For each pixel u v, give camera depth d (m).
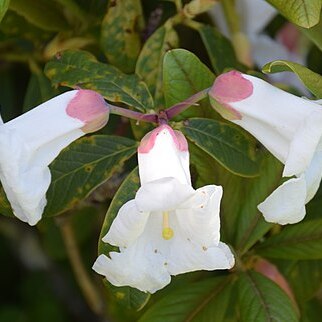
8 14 0.50
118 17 0.48
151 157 0.39
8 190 0.39
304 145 0.38
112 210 0.43
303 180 0.39
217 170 0.45
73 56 0.45
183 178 0.39
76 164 0.44
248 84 0.41
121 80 0.44
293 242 0.47
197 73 0.43
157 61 0.47
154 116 0.42
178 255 0.39
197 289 0.47
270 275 0.48
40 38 0.52
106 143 0.45
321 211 0.51
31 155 0.39
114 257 0.38
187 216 0.38
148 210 0.37
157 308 0.47
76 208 0.52
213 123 0.43
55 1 0.50
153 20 0.50
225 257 0.38
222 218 0.46
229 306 0.49
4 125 0.39
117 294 0.43
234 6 0.52
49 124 0.40
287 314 0.45
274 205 0.39
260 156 0.45
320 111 0.39
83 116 0.40
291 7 0.41
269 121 0.40
